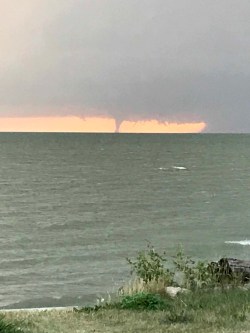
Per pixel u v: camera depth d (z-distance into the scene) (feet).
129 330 32.58
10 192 271.90
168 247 139.23
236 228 174.19
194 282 47.37
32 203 233.55
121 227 173.37
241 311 36.83
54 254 129.90
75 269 112.16
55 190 283.59
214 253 132.77
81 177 352.49
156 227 174.50
